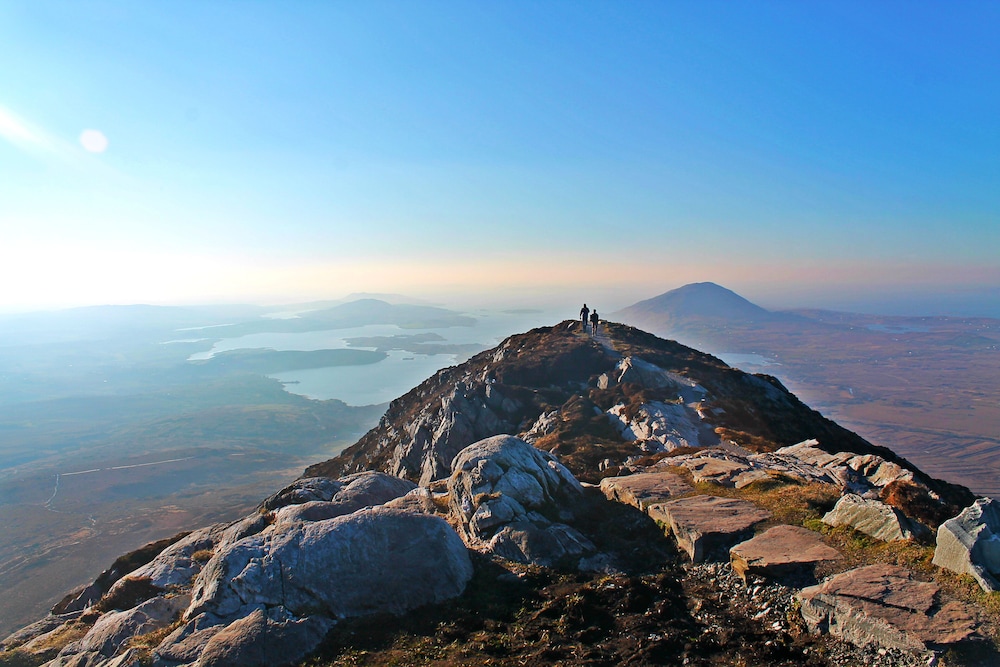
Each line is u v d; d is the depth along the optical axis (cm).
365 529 1565
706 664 1120
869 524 1445
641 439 3772
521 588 1511
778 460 2336
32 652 1730
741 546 1482
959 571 1152
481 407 5128
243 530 2075
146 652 1351
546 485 2033
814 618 1184
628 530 1806
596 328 7119
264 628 1312
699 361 5691
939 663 951
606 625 1311
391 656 1244
